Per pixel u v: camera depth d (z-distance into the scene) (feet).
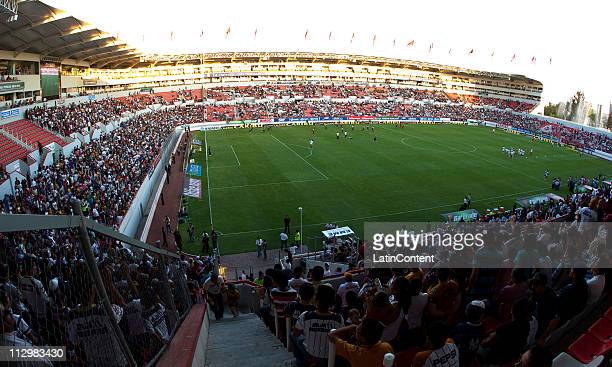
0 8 89.86
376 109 329.31
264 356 26.45
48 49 172.35
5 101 152.46
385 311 19.89
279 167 168.45
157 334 22.09
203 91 323.37
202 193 136.46
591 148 221.46
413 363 16.80
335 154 193.47
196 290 43.16
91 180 108.47
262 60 360.48
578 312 21.44
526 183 155.63
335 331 17.57
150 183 131.44
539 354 13.67
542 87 377.91
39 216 9.31
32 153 117.70
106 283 19.80
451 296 24.18
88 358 14.32
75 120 167.12
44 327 14.01
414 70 402.11
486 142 237.66
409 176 159.43
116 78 294.25
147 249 22.03
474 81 410.93
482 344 18.78
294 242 102.73
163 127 223.51
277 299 29.76
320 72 380.58
